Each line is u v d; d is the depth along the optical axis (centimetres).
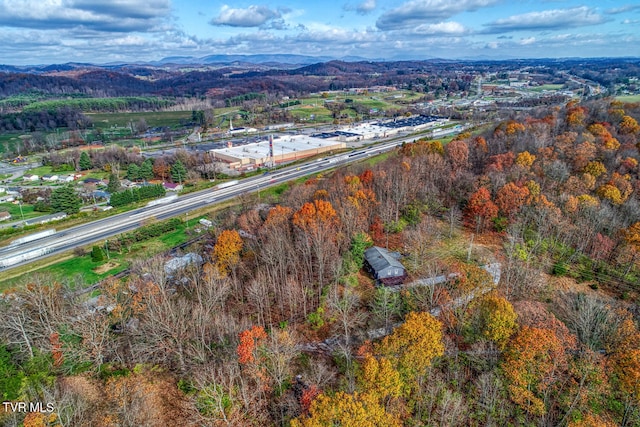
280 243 7900
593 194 9219
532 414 4656
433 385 4947
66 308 6506
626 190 9012
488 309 5303
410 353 4722
